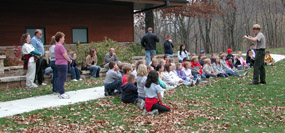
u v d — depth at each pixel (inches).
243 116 232.4
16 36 479.5
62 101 275.9
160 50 655.1
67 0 538.0
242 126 209.0
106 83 297.3
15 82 354.3
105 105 262.8
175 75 356.5
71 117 228.5
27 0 489.1
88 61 428.5
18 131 195.6
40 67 364.2
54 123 212.8
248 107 260.5
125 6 628.1
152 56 395.9
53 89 314.3
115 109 252.1
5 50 422.9
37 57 347.9
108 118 226.2
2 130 195.5
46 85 367.2
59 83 288.4
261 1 1680.6
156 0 567.2
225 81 370.3
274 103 270.4
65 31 538.3
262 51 334.6
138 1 539.8
